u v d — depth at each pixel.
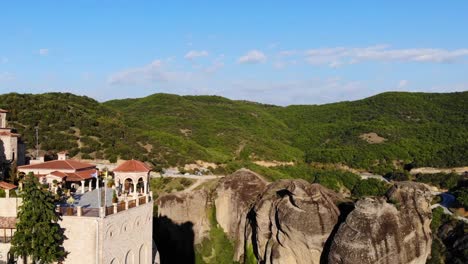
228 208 70.12
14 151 52.03
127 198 40.75
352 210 50.66
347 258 47.94
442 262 56.12
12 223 33.59
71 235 33.88
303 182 54.91
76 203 38.94
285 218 54.31
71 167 47.41
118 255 36.59
